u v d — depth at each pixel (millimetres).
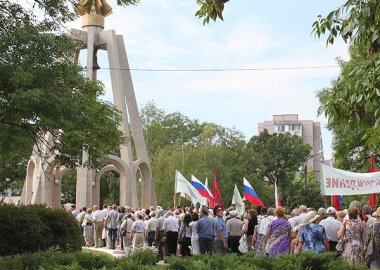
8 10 16062
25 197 39656
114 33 39625
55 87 15602
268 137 93938
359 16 8898
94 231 28594
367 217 14688
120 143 19578
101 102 18625
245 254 9289
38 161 38594
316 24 9422
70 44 16406
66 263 10008
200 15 9836
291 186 79688
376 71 8828
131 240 24125
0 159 18500
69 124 15688
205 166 58375
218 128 74438
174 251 21797
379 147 11477
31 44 15141
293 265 8398
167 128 74875
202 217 17938
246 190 26188
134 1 15711
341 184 17969
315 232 12414
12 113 14914
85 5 11859
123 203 37656
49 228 16859
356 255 13047
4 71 14531
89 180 36469
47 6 16594
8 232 15938
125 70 41656
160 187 55969
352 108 9570
